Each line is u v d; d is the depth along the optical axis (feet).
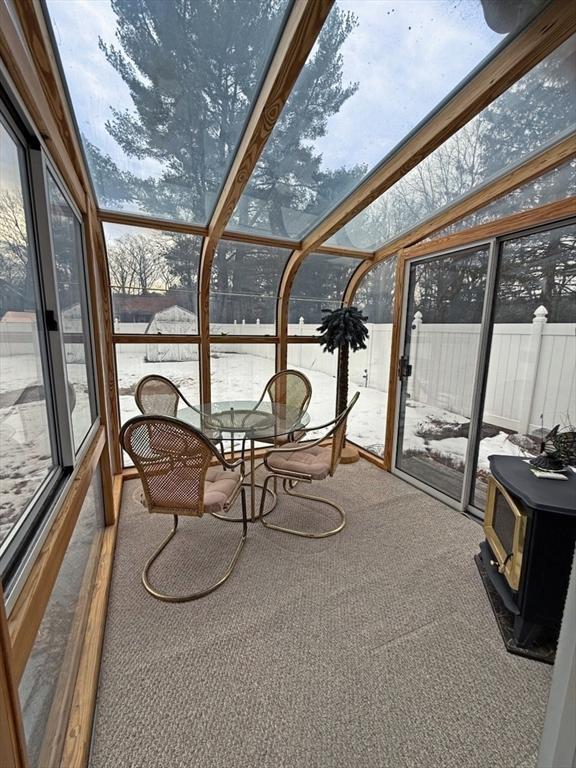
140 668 4.57
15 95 3.16
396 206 8.76
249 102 5.45
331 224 9.12
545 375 7.15
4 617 2.05
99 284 8.42
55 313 4.34
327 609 5.62
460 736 3.86
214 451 5.77
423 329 10.01
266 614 5.50
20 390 3.42
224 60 4.75
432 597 5.91
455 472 9.06
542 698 4.29
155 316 10.59
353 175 7.44
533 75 4.94
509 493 5.55
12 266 3.40
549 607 4.79
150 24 4.18
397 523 8.25
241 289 11.52
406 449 10.74
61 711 3.79
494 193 7.43
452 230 9.09
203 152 6.53
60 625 4.07
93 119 5.50
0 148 3.22
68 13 3.90
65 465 4.56
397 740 3.82
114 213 8.52
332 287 13.08
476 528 8.07
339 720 4.00
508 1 4.14
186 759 3.62
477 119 5.89
